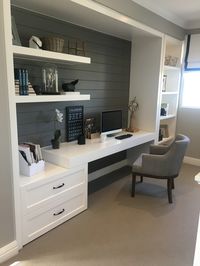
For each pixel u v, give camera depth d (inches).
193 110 172.9
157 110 152.1
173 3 125.4
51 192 88.4
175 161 110.4
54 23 104.0
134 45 152.3
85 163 101.3
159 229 93.1
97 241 85.1
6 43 66.8
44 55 86.4
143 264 74.8
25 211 80.2
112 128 134.7
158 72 146.5
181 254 79.4
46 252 79.0
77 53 107.1
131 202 114.3
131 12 112.8
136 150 163.6
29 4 87.2
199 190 129.4
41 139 107.8
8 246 76.1
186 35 168.2
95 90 133.3
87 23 112.3
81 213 103.4
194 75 171.0
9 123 70.9
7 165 72.4
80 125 126.0
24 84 82.7
